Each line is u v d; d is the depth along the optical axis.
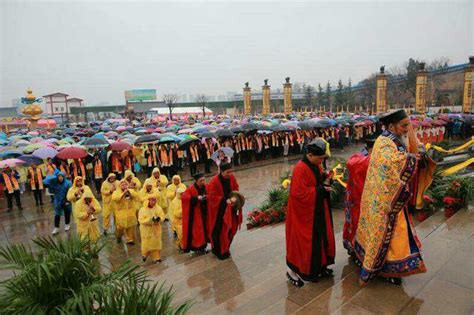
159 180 10.53
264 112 51.00
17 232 10.30
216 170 19.03
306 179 4.46
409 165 3.73
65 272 3.26
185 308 3.11
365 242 4.11
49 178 9.80
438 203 6.92
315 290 4.30
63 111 85.75
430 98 48.47
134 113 76.69
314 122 22.38
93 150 16.19
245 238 7.57
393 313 3.50
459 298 3.65
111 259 7.91
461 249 4.77
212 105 87.00
